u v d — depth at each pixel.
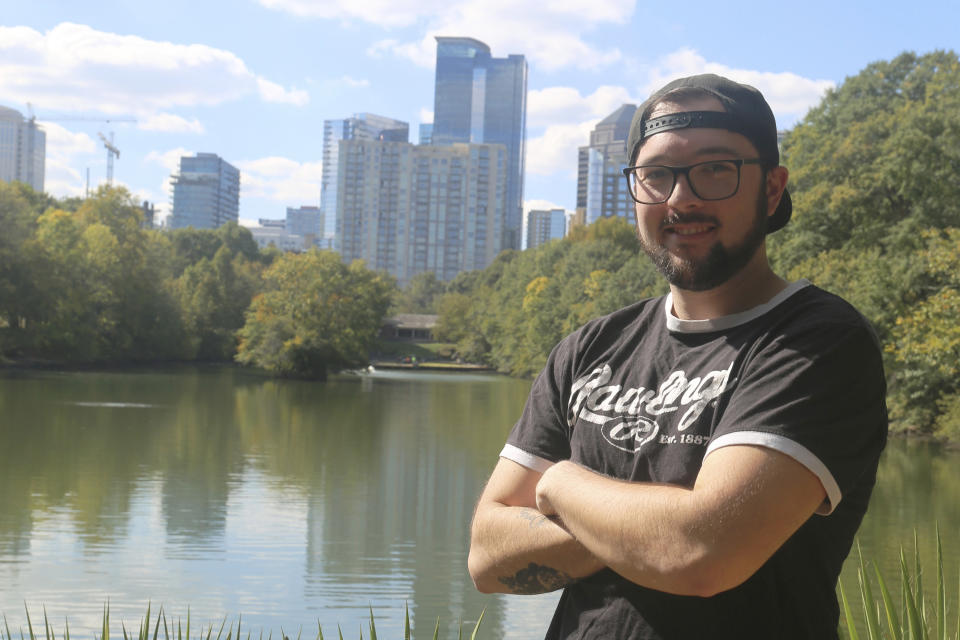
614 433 1.71
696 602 1.51
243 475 21.23
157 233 91.56
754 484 1.39
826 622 1.51
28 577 11.66
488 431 33.38
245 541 14.22
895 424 29.28
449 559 13.43
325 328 67.38
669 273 1.69
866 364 1.51
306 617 10.38
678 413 1.62
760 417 1.45
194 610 10.48
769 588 1.49
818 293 1.62
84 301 64.69
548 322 75.75
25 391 42.78
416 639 9.56
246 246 126.81
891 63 39.78
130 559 12.81
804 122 41.28
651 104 1.74
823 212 33.50
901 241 30.42
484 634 9.91
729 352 1.61
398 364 100.56
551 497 1.61
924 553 12.82
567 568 1.63
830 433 1.44
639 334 1.80
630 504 1.48
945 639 1.89
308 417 36.84
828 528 1.52
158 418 33.44
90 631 9.48
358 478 21.38
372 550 13.85
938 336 24.95
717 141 1.64
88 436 27.28
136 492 18.41
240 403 42.47
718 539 1.39
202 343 85.31
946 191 30.41
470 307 119.62
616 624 1.57
